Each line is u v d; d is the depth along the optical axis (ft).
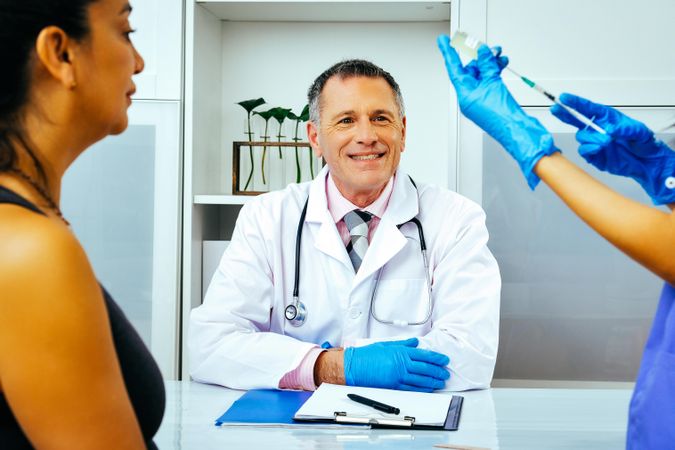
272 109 8.31
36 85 2.05
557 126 7.54
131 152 7.83
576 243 7.50
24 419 1.84
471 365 4.80
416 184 6.09
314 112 5.68
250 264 5.55
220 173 8.95
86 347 1.83
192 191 7.89
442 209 5.79
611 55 7.52
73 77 2.06
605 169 2.82
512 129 2.77
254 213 5.80
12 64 2.00
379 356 4.52
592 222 2.53
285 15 8.55
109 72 2.17
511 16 7.57
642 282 7.47
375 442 3.41
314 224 5.69
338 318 5.54
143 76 7.82
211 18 8.46
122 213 7.81
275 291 5.66
